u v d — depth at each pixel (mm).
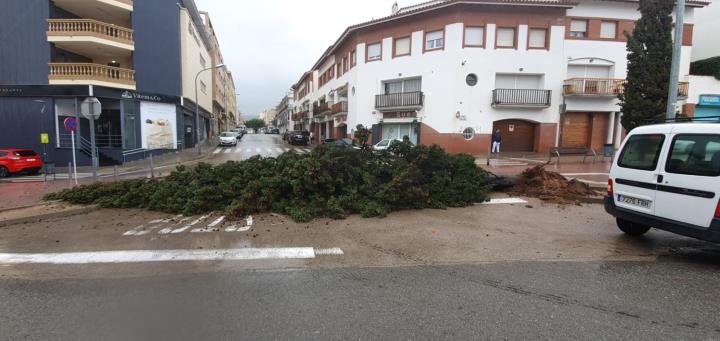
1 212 7059
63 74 19359
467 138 22375
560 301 3426
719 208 4207
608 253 4883
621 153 5629
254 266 4348
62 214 7016
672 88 8977
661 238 5594
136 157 21734
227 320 3053
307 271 4191
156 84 22844
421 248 5066
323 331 2883
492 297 3510
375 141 26297
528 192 9117
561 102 22375
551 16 21828
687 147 4656
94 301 3416
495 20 21734
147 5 22188
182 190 7426
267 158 8328
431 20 22938
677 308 3293
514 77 22438
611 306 3328
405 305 3338
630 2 22141
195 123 33125
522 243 5312
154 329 2914
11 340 2756
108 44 20266
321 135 43031
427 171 8164
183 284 3807
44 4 19172
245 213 6918
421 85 23688
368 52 26516
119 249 4977
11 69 19000
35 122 19312
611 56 22438
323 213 6859
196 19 31625
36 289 3691
